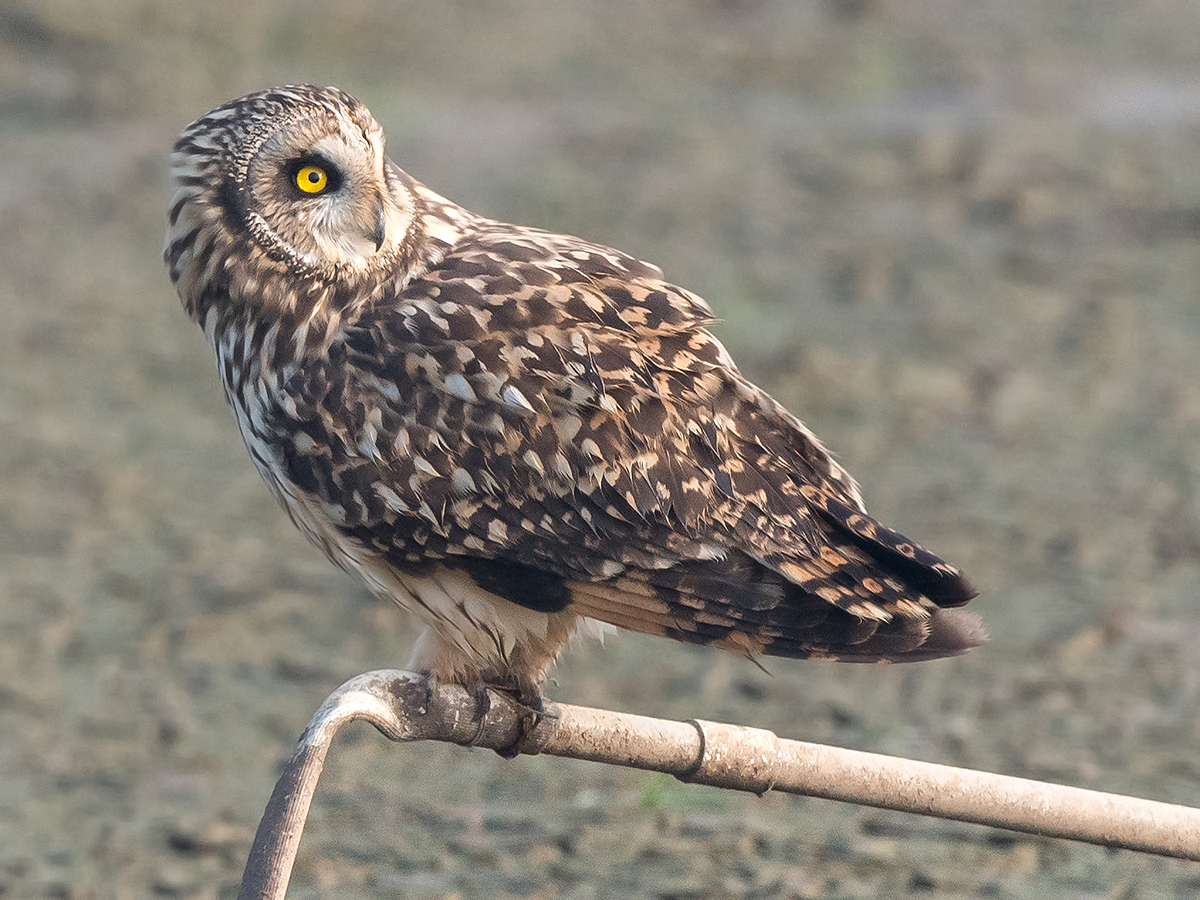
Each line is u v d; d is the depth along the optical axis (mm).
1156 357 20031
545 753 6797
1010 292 22750
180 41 34625
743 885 9625
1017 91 35031
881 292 22922
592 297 7371
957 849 10000
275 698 12500
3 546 15406
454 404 7223
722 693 12352
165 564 15055
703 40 39594
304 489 7406
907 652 6809
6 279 23953
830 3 42688
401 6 39875
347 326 7406
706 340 7383
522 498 7148
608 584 7105
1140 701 11883
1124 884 9539
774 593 6934
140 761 11602
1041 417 18219
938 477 16594
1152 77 35875
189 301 7711
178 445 18172
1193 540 14789
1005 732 11469
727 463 7094
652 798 10633
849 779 6566
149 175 28422
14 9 33969
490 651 7371
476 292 7359
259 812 10891
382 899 9594
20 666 13023
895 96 35062
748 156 30453
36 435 18359
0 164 29016
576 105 33875
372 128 7426
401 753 11594
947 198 27453
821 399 18938
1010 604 13617
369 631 13633
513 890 9664
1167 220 25656
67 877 10125
